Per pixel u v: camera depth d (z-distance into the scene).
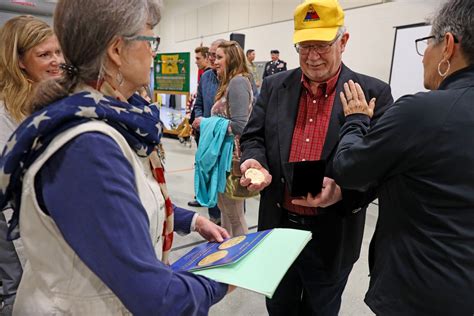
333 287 1.43
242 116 2.14
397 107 0.86
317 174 1.15
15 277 1.27
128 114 0.65
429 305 0.86
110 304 0.64
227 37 8.90
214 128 2.20
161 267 0.61
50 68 1.30
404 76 4.06
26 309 0.67
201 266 0.78
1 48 1.25
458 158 0.79
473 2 0.79
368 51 5.13
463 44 0.81
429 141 0.81
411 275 0.88
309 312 1.56
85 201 0.53
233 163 2.18
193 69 10.59
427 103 0.81
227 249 0.88
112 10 0.59
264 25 7.58
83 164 0.54
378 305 0.96
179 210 1.05
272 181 1.41
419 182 0.85
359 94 1.16
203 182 2.30
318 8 1.22
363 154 0.90
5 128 1.20
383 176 0.92
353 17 5.27
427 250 0.85
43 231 0.60
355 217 1.35
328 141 1.27
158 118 0.73
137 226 0.57
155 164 0.78
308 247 1.39
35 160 0.57
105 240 0.53
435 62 0.89
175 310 0.59
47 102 0.63
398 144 0.84
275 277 0.72
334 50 1.25
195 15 10.20
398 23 4.67
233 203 2.42
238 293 2.22
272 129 1.41
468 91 0.80
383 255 0.97
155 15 0.70
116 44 0.63
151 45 0.68
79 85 0.65
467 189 0.80
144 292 0.55
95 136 0.56
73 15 0.60
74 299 0.63
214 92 2.98
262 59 7.77
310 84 1.33
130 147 0.66
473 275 0.81
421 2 4.36
